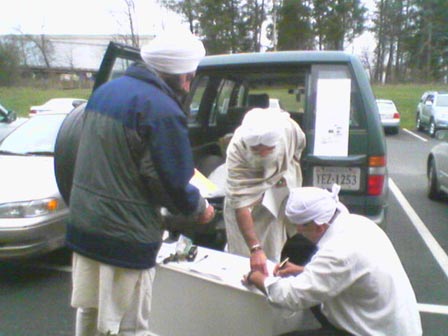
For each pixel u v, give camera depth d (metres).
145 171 2.73
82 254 2.82
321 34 46.09
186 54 2.85
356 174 4.72
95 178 2.78
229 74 5.44
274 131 3.62
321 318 3.06
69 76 55.31
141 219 2.78
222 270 3.38
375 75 51.19
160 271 3.45
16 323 4.59
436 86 41.75
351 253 2.77
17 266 5.94
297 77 5.90
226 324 3.28
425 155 16.42
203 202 2.93
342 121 4.70
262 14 44.66
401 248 6.73
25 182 5.59
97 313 3.00
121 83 2.83
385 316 2.79
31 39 51.09
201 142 5.96
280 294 2.89
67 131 3.78
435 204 9.30
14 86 43.00
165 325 3.48
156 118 2.70
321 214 2.85
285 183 3.92
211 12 43.69
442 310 4.88
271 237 3.97
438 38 50.44
